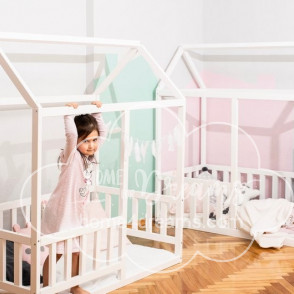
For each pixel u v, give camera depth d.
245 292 3.05
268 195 4.73
